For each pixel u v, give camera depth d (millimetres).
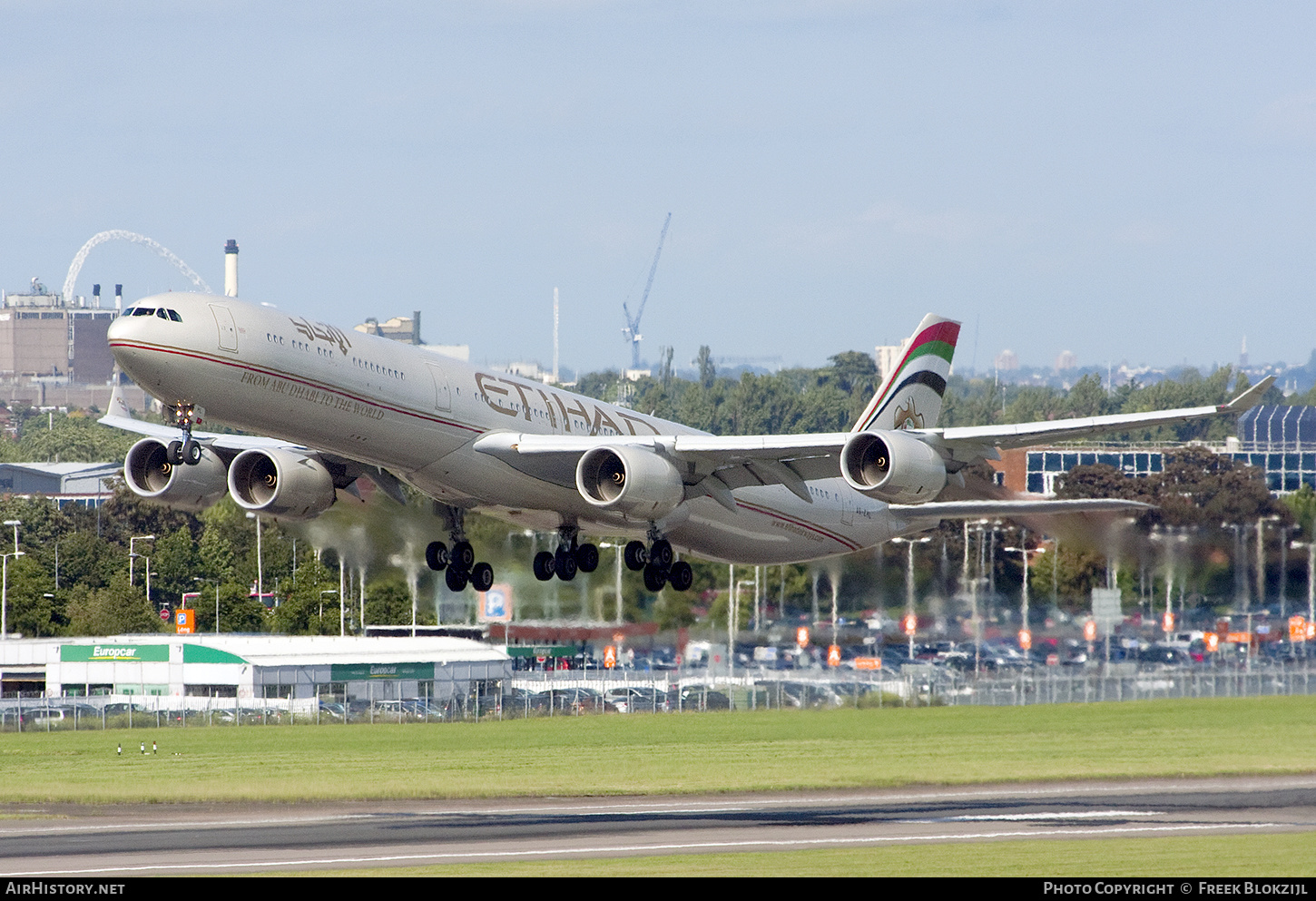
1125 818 74062
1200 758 96688
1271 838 67625
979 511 98188
